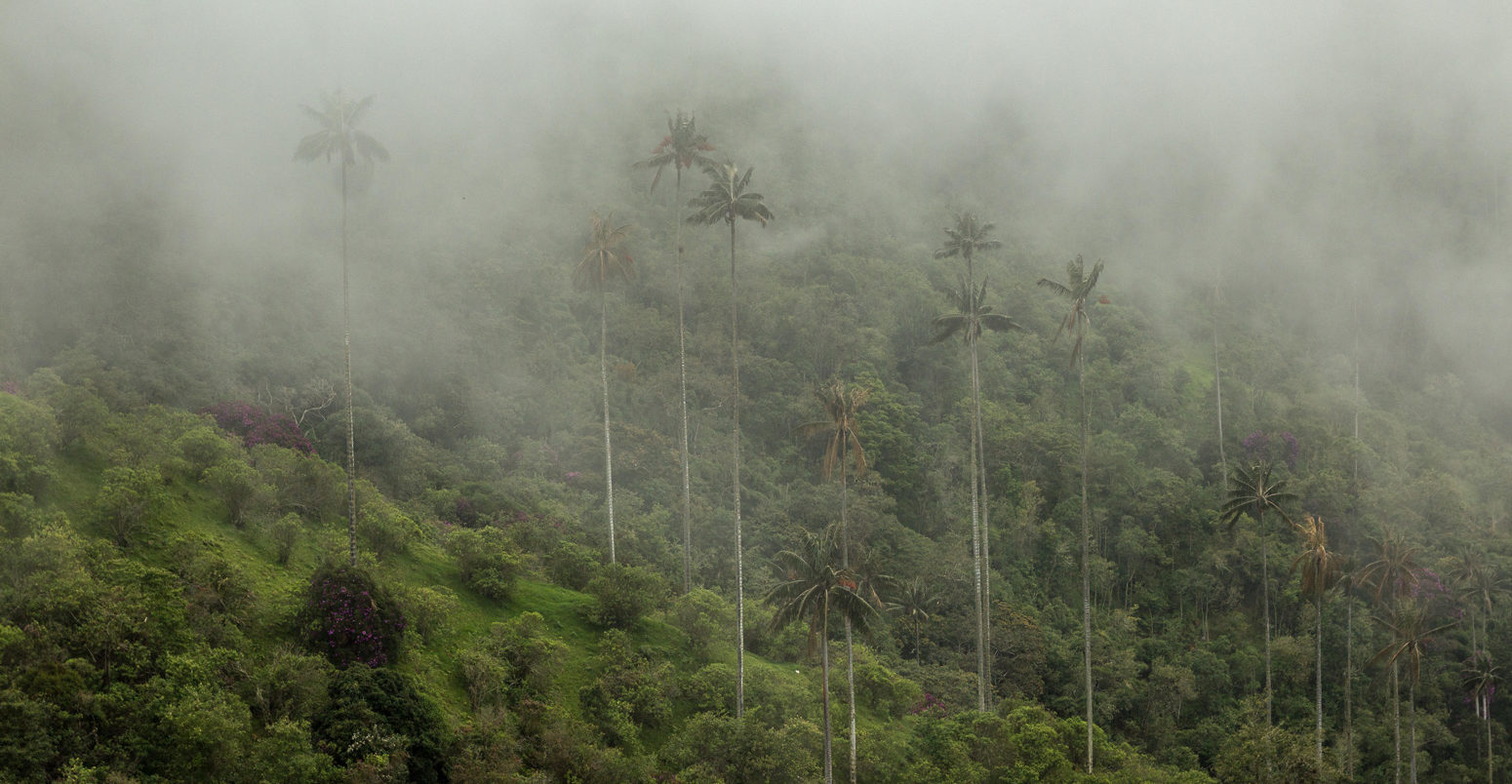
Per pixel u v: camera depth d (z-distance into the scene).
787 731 53.09
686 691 57.00
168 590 42.16
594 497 84.94
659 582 64.88
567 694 53.00
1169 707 81.25
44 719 33.50
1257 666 86.62
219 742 36.12
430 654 50.34
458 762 42.84
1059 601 92.06
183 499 51.69
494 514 74.81
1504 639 89.81
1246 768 61.78
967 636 82.44
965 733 57.94
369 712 40.97
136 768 34.75
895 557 90.25
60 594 37.88
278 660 42.34
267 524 53.69
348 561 50.38
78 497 47.03
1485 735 83.81
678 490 90.69
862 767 54.94
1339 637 88.06
